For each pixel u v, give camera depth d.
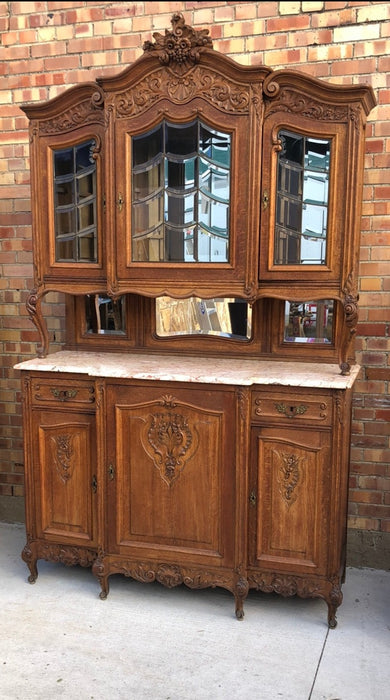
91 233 2.76
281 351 2.87
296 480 2.50
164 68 2.52
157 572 2.67
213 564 2.60
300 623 2.56
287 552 2.55
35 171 2.79
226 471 2.53
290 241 2.54
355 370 2.69
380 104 2.78
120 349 3.08
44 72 3.23
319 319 2.81
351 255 2.45
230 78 2.45
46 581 2.89
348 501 2.99
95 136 2.67
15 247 3.38
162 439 2.59
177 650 2.38
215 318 2.93
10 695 2.13
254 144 2.46
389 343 2.88
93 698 2.12
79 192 2.76
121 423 2.63
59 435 2.76
